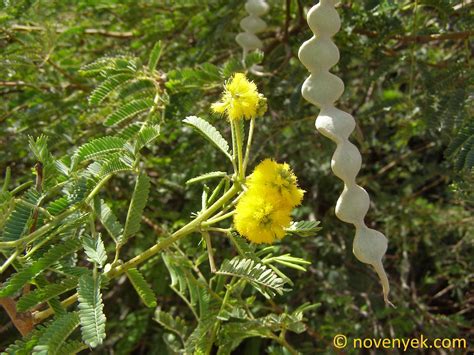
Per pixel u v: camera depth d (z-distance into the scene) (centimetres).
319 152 33
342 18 27
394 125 38
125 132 19
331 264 36
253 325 18
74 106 28
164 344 31
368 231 13
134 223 15
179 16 30
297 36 28
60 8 31
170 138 29
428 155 41
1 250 14
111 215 15
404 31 26
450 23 28
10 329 31
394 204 35
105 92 21
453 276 37
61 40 29
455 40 27
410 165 39
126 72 21
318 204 37
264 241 13
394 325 31
